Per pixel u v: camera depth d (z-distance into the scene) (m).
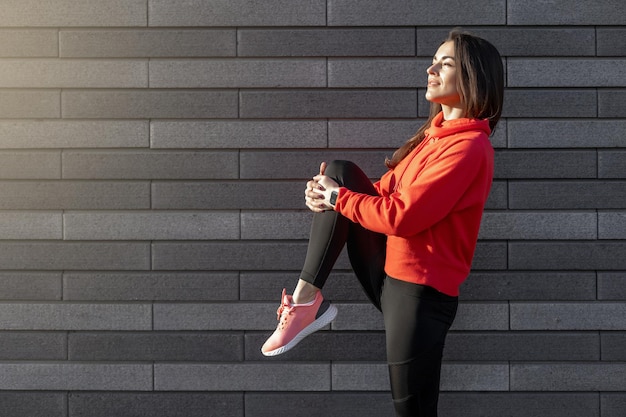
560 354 2.86
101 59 2.90
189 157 2.90
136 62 2.89
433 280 2.17
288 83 2.88
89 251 2.90
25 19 2.88
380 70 2.87
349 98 2.88
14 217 2.90
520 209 2.87
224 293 2.90
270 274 2.89
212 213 2.89
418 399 2.24
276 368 2.88
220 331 2.90
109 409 2.90
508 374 2.86
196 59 2.89
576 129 2.86
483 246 2.87
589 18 2.84
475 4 2.85
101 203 2.90
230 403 2.88
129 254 2.90
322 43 2.88
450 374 2.87
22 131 2.90
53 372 2.89
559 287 2.86
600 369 2.84
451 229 2.19
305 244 2.89
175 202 2.90
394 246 2.24
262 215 2.89
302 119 2.89
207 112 2.89
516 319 2.86
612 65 2.85
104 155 2.90
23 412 2.90
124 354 2.90
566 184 2.86
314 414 2.88
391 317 2.22
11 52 2.89
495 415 2.86
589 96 2.86
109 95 2.90
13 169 2.90
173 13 2.88
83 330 2.90
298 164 2.89
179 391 2.89
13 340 2.91
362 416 2.87
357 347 2.88
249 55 2.88
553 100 2.87
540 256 2.86
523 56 2.86
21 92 2.90
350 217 2.18
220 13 2.88
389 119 2.88
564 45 2.86
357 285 2.89
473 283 2.87
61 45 2.89
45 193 2.90
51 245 2.91
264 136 2.89
